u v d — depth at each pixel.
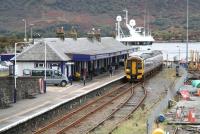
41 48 63.25
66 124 34.72
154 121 32.97
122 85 66.00
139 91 58.75
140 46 111.94
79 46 74.25
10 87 42.44
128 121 35.03
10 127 28.48
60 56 62.28
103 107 43.88
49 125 32.94
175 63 109.56
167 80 73.81
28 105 40.91
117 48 92.25
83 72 67.25
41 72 59.00
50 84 58.50
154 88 62.00
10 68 61.03
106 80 66.31
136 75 71.19
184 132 31.20
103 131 31.39
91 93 51.06
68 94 49.12
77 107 44.03
